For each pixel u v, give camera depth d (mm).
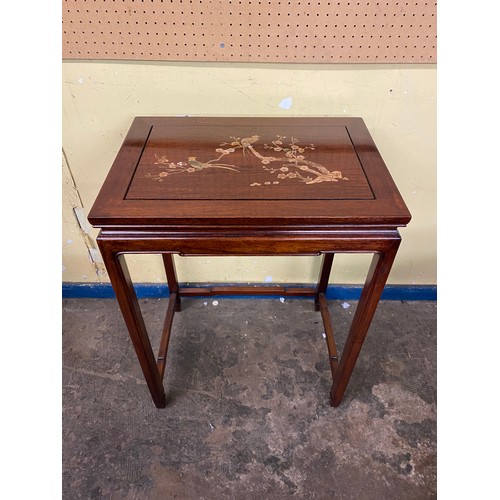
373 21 928
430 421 1138
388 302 1528
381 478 1013
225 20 925
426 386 1229
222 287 1441
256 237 734
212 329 1410
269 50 970
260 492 987
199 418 1138
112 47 960
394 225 719
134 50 966
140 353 970
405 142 1137
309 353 1327
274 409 1160
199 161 850
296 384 1229
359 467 1032
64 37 943
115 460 1048
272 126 1004
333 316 1470
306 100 1066
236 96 1060
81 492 989
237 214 697
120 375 1257
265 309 1493
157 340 1372
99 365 1288
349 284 1514
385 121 1100
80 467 1034
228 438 1092
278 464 1037
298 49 969
